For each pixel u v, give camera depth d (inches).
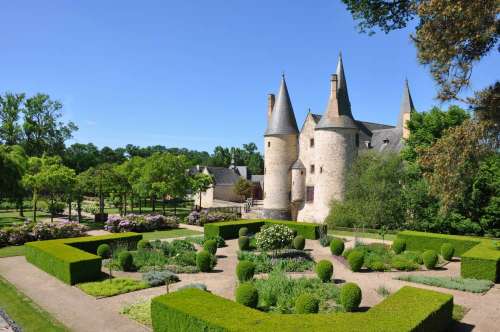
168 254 798.5
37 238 977.5
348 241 1039.6
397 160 1233.4
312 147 1592.0
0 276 657.0
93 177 1389.0
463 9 512.1
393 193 1200.2
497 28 534.3
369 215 1195.9
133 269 692.1
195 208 1940.2
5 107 2181.3
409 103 1738.4
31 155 2212.1
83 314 472.7
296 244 895.1
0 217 1647.4
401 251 834.8
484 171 1116.5
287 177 1633.9
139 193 1615.4
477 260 636.1
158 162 1589.6
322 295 518.0
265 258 751.1
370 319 353.1
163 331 388.2
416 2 573.3
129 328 429.7
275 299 492.7
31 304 509.0
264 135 1680.6
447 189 636.1
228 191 2952.8
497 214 1115.3
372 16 601.0
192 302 390.6
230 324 335.0
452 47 556.1
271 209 1633.9
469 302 525.0
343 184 1441.9
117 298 533.6
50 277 647.8
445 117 1282.0
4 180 1078.4
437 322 392.2
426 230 1201.4
